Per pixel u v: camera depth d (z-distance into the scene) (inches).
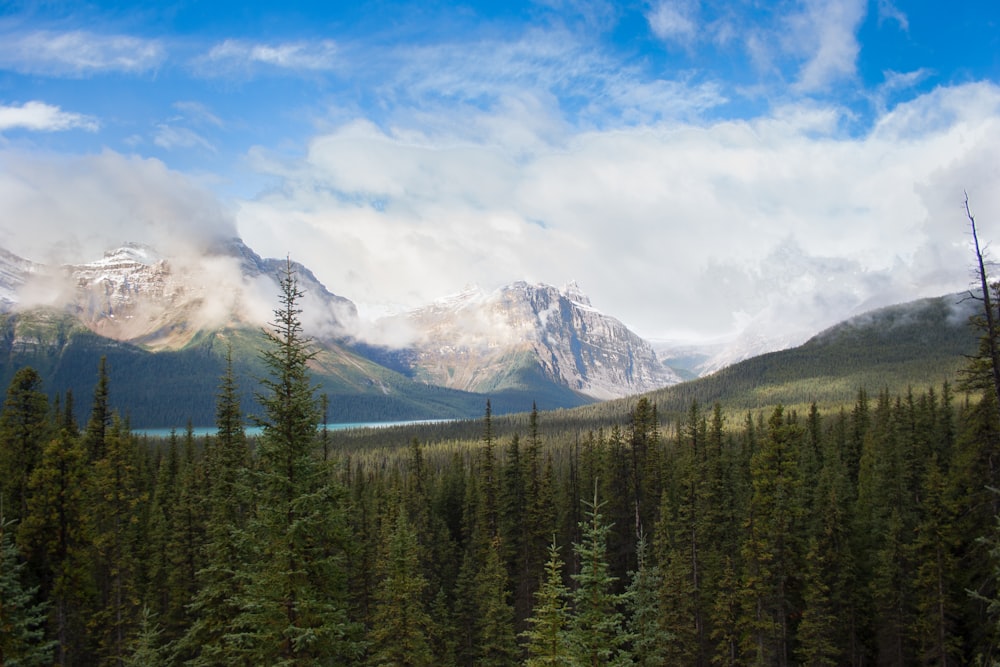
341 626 875.4
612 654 981.8
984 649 1504.7
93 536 1711.4
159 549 2023.9
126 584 1924.2
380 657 1546.5
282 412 906.1
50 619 1512.1
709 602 1989.4
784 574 1807.3
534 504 2743.6
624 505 2696.9
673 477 2763.3
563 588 996.6
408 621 1647.4
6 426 1701.5
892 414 3073.3
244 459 1453.0
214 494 1450.5
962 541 1674.5
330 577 908.6
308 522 858.1
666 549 2070.6
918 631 1771.7
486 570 2361.0
